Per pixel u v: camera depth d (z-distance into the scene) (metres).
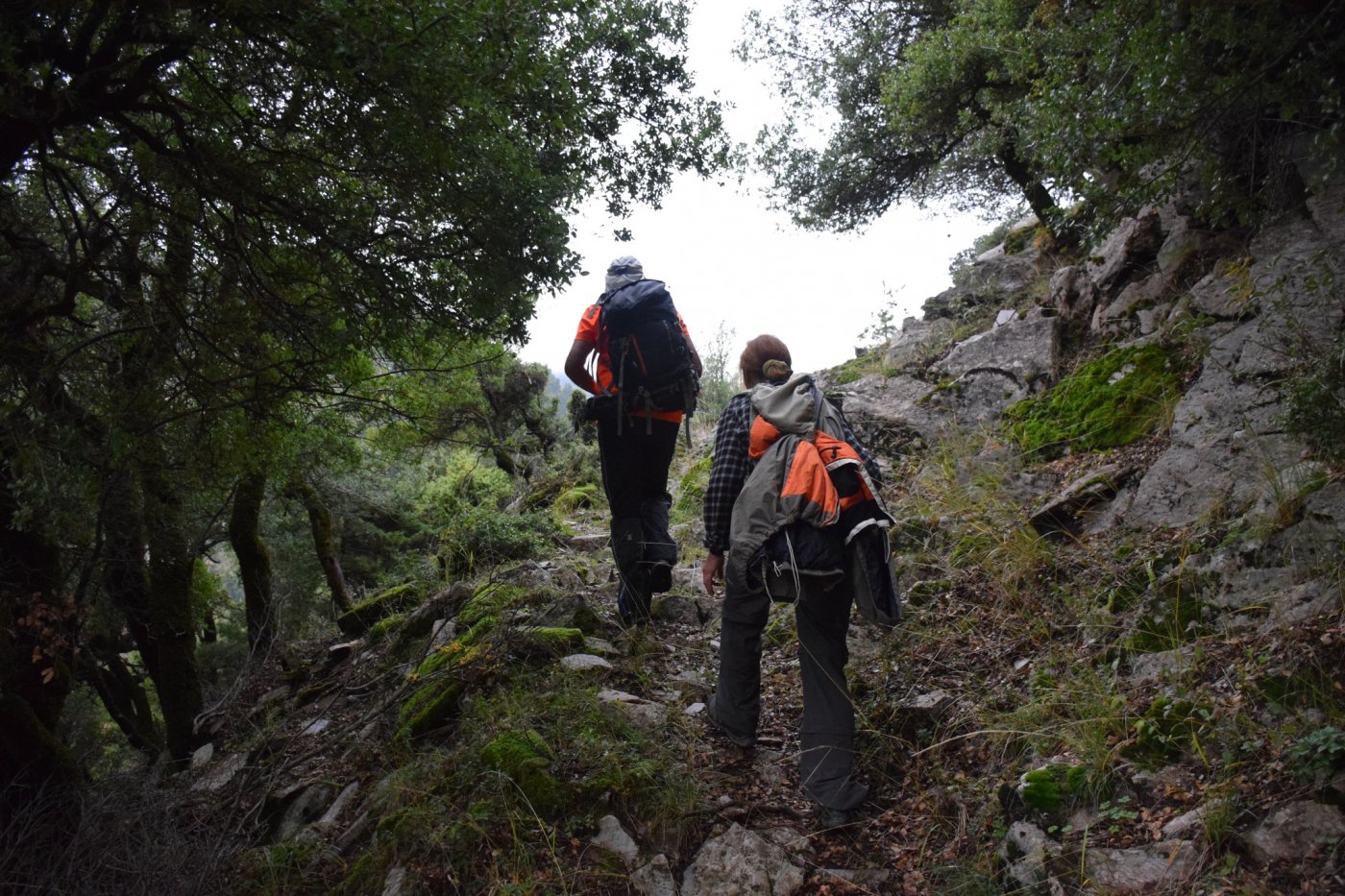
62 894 3.41
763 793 3.22
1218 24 3.37
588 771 3.30
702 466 7.98
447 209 3.77
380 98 3.37
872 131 9.97
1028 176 8.37
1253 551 3.45
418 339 4.48
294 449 6.91
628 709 3.68
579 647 4.34
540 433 12.30
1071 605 3.82
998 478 5.14
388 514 14.09
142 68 3.44
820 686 3.14
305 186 3.97
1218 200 4.56
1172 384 5.11
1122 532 4.26
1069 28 4.60
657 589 4.62
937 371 7.09
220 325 4.20
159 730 10.45
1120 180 4.05
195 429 4.54
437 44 3.15
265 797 4.07
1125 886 2.37
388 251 4.03
